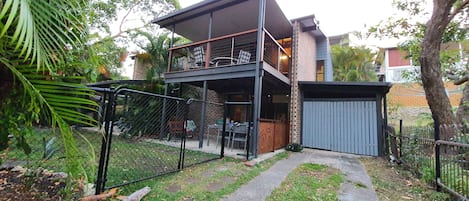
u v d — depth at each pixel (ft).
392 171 15.58
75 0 4.42
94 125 5.52
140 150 18.45
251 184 11.62
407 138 15.93
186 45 25.48
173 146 21.16
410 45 26.71
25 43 2.88
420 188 11.66
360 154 23.26
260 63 19.15
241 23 27.66
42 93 4.10
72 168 5.14
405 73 30.89
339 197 10.23
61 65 4.36
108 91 8.71
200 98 33.27
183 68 31.35
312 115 26.61
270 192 10.49
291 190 10.89
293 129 26.07
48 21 3.63
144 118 27.48
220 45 32.76
